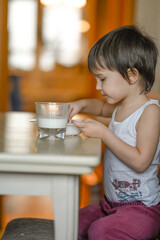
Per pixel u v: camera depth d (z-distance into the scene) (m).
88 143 0.87
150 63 1.19
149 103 1.13
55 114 0.92
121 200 1.17
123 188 1.16
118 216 1.05
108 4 4.32
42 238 0.99
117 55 1.12
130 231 1.00
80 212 1.19
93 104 1.42
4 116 1.58
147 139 1.05
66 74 4.93
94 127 0.98
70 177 0.72
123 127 1.15
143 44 1.18
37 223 1.11
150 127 1.07
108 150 1.21
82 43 4.83
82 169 0.67
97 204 1.25
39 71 4.93
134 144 1.12
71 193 0.73
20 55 4.92
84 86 4.92
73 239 0.75
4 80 2.57
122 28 1.23
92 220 1.14
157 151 1.16
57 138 0.92
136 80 1.16
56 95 4.95
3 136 0.95
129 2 4.14
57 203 0.73
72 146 0.80
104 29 4.48
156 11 4.21
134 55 1.14
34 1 4.86
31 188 0.72
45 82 4.95
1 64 2.52
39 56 4.93
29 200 2.80
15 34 4.90
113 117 1.26
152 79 1.21
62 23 4.85
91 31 4.74
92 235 1.00
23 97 4.94
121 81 1.14
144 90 1.19
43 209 2.59
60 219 0.73
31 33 4.91
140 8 4.21
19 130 1.09
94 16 4.68
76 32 4.83
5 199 2.79
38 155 0.66
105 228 0.99
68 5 4.76
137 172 1.12
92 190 2.70
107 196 1.23
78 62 4.90
